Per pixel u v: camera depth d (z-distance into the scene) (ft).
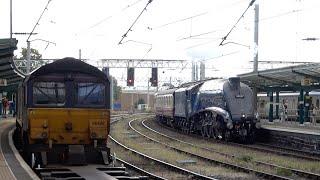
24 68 219.20
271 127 116.78
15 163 53.57
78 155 55.06
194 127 135.23
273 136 107.76
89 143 57.21
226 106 112.47
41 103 56.13
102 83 57.77
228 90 112.88
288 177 57.98
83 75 57.47
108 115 57.57
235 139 114.32
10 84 151.74
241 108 111.96
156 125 178.09
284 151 89.76
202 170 62.90
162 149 89.56
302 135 95.25
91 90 57.47
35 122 55.67
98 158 56.95
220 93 114.52
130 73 224.33
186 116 140.97
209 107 121.39
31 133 55.36
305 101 138.00
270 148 97.04
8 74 124.06
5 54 84.48
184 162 69.82
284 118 150.20
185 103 141.79
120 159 71.56
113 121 192.95
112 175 49.80
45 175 47.29
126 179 47.26
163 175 58.39
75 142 56.75
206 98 124.16
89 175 47.93
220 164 67.97
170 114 165.37
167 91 178.40
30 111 55.62
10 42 74.59
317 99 157.89
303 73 98.78
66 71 57.00
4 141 77.87
